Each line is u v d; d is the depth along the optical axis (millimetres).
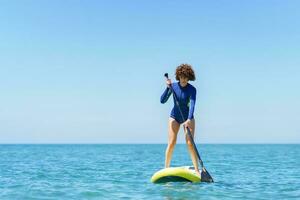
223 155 30922
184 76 7773
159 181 8148
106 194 6867
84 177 10047
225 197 6531
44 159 22141
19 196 6746
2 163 17469
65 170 12680
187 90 7910
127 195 6711
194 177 8000
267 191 7480
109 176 10312
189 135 7777
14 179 9641
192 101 7852
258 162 18406
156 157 25609
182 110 7965
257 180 9508
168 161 8211
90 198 6480
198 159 8086
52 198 6527
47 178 9836
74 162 18312
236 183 8688
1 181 9164
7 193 7078
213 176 10367
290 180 9617
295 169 13523
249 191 7395
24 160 20719
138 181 8883
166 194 6754
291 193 7254
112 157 25562
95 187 7820
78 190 7387
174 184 7914
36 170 12750
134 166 14906
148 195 6676
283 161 19594
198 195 6668
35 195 6848
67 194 6922
